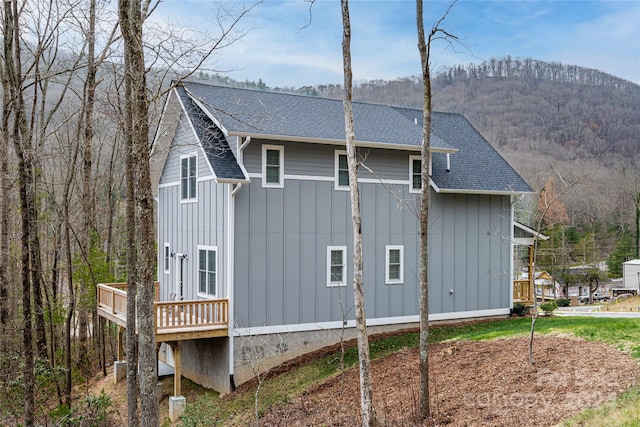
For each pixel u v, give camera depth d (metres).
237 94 18.44
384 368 14.13
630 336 11.99
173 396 15.98
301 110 18.53
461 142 21.84
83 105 19.30
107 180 29.25
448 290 19.33
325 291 17.25
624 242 51.53
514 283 21.69
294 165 16.84
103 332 23.02
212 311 15.76
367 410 9.48
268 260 16.41
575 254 48.25
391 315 18.33
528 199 40.66
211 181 17.03
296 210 16.86
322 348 17.11
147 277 10.07
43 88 19.31
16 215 20.91
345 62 9.79
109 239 24.38
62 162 25.61
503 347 13.38
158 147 19.94
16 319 18.83
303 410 12.45
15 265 20.31
